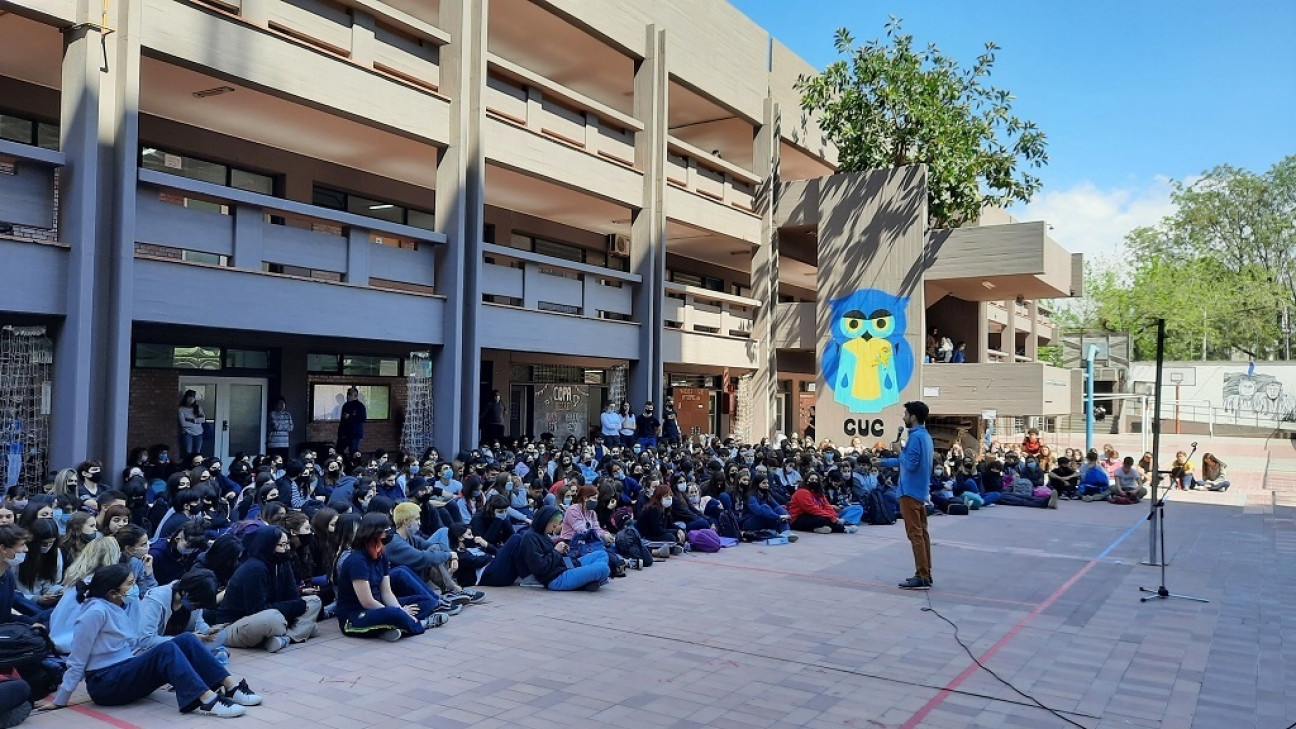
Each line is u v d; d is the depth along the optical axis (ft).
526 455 58.34
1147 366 175.83
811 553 44.78
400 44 55.11
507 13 66.08
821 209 91.45
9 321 41.57
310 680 23.11
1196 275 192.95
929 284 90.53
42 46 42.91
